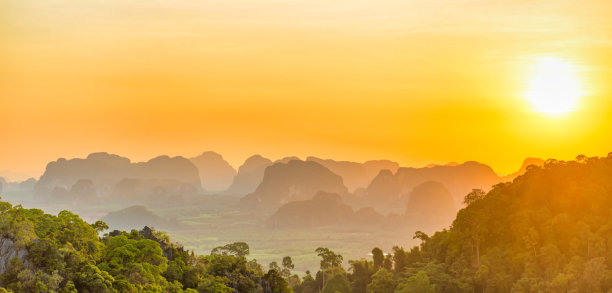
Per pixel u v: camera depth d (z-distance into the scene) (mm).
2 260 131625
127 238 164875
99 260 152750
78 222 155625
